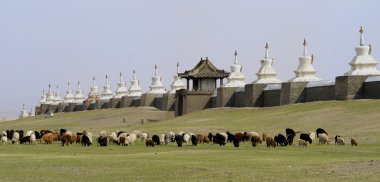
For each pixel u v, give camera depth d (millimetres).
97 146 124438
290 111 189625
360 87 186625
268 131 156375
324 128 151875
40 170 70875
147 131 171875
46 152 105875
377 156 89438
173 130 169750
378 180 57750
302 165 72562
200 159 84062
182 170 69125
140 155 93688
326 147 110562
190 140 139375
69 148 117812
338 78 191375
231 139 134625
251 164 75000
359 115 160625
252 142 118625
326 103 188875
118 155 94875
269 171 66938
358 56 197875
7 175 66000
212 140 138250
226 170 68312
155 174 66250
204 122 192875
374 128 141125
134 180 61750
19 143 138625
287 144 118812
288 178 61000
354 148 107062
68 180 61844
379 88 180625
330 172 64562
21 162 80812
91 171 69625
